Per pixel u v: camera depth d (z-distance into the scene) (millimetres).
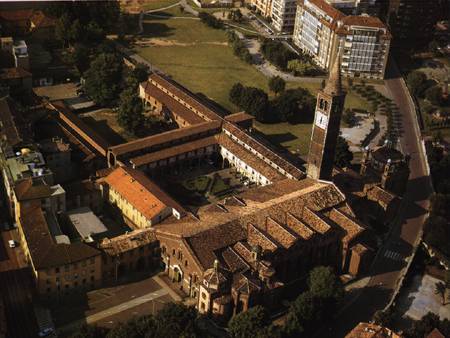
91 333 197500
